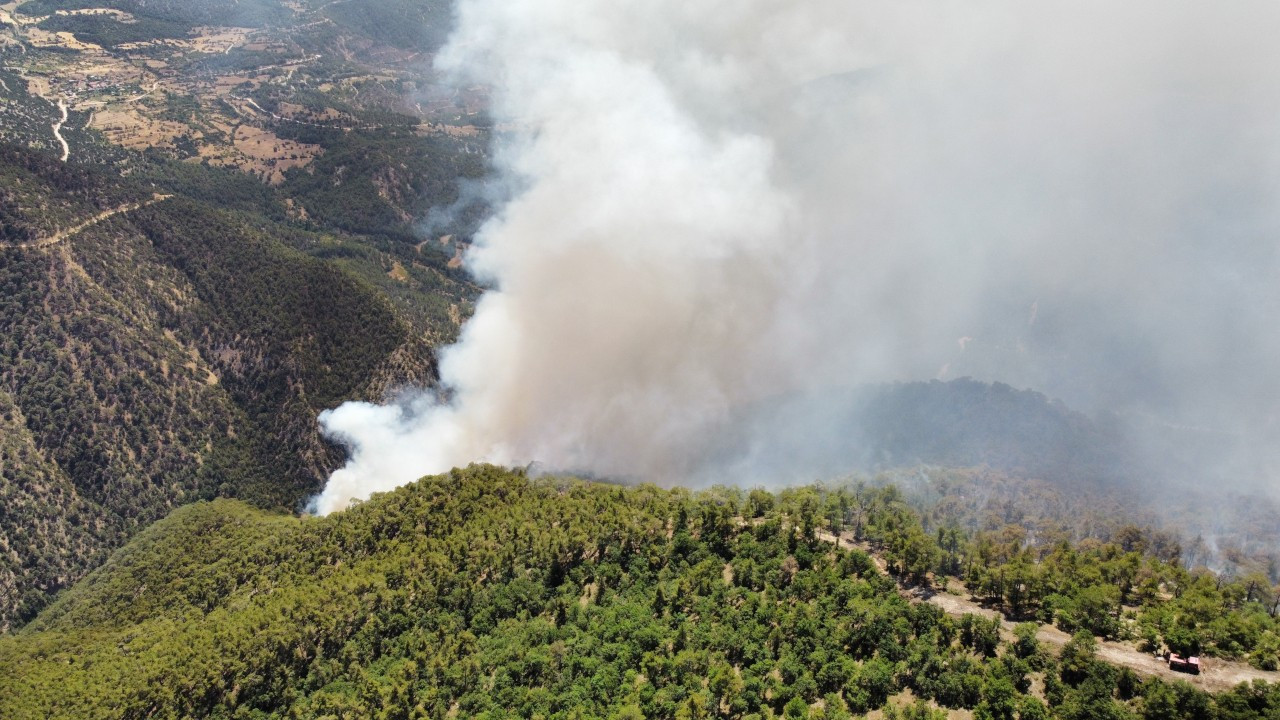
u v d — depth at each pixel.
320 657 175.50
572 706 148.25
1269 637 137.12
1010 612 154.12
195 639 190.00
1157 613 145.25
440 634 176.62
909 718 127.00
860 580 164.00
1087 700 124.56
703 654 149.00
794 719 131.62
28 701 185.75
